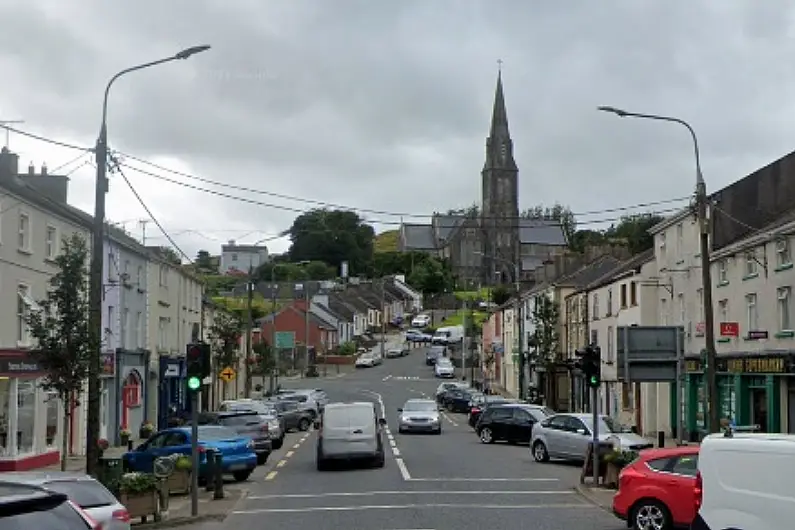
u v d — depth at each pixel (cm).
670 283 4578
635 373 2533
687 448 1714
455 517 1922
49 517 736
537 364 6631
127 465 2675
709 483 1214
